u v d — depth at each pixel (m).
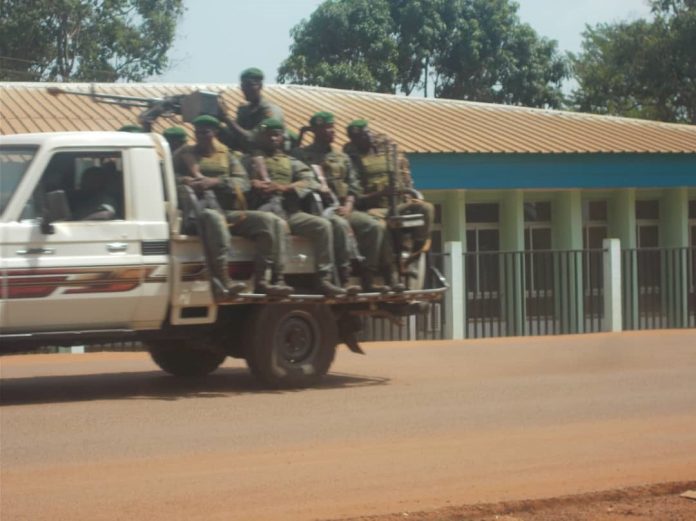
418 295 12.27
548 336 19.75
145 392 11.51
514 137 23.88
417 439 8.79
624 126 26.84
